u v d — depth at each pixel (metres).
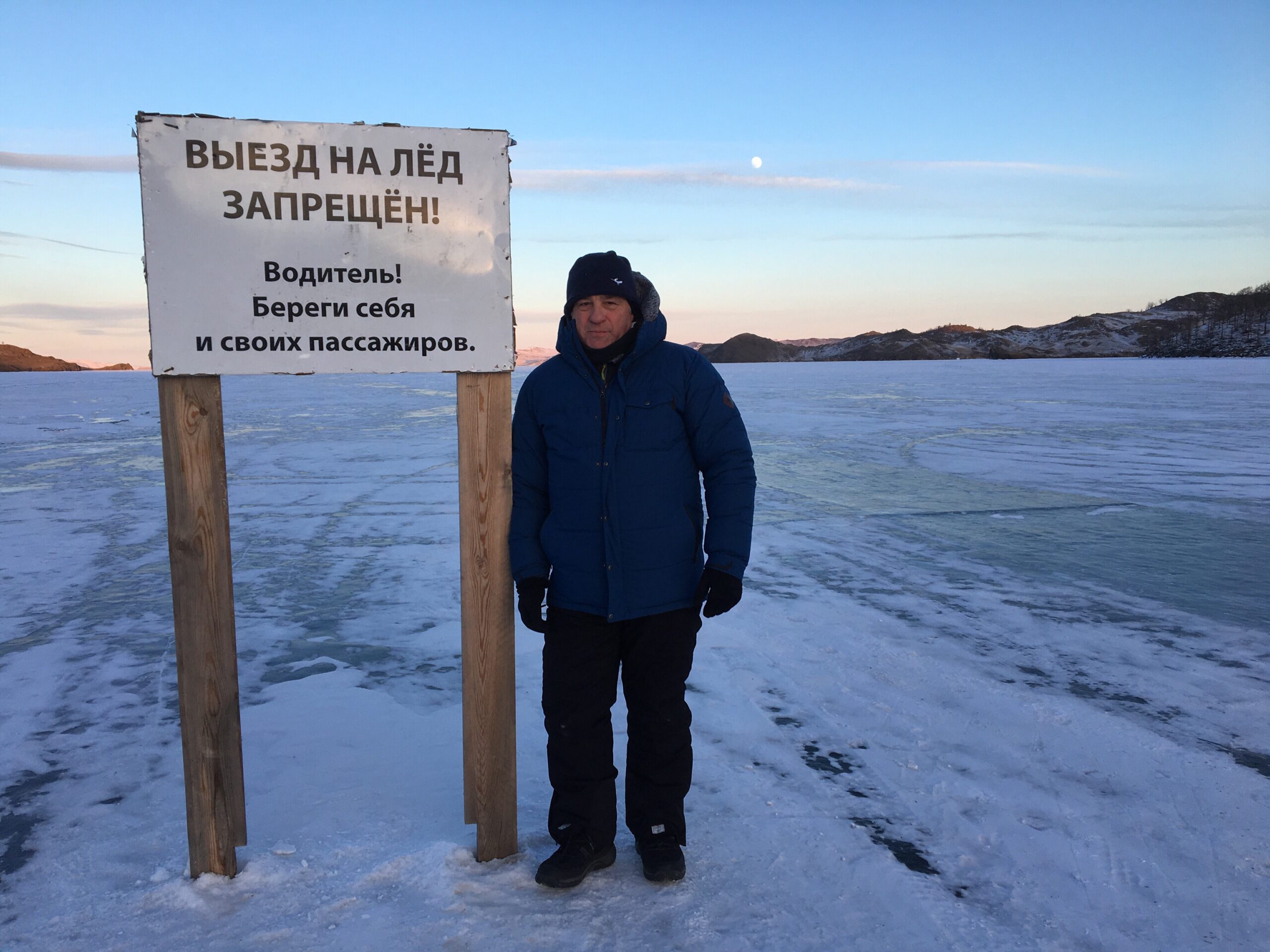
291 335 1.73
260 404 23.83
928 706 2.96
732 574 1.80
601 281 1.76
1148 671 3.34
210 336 1.68
